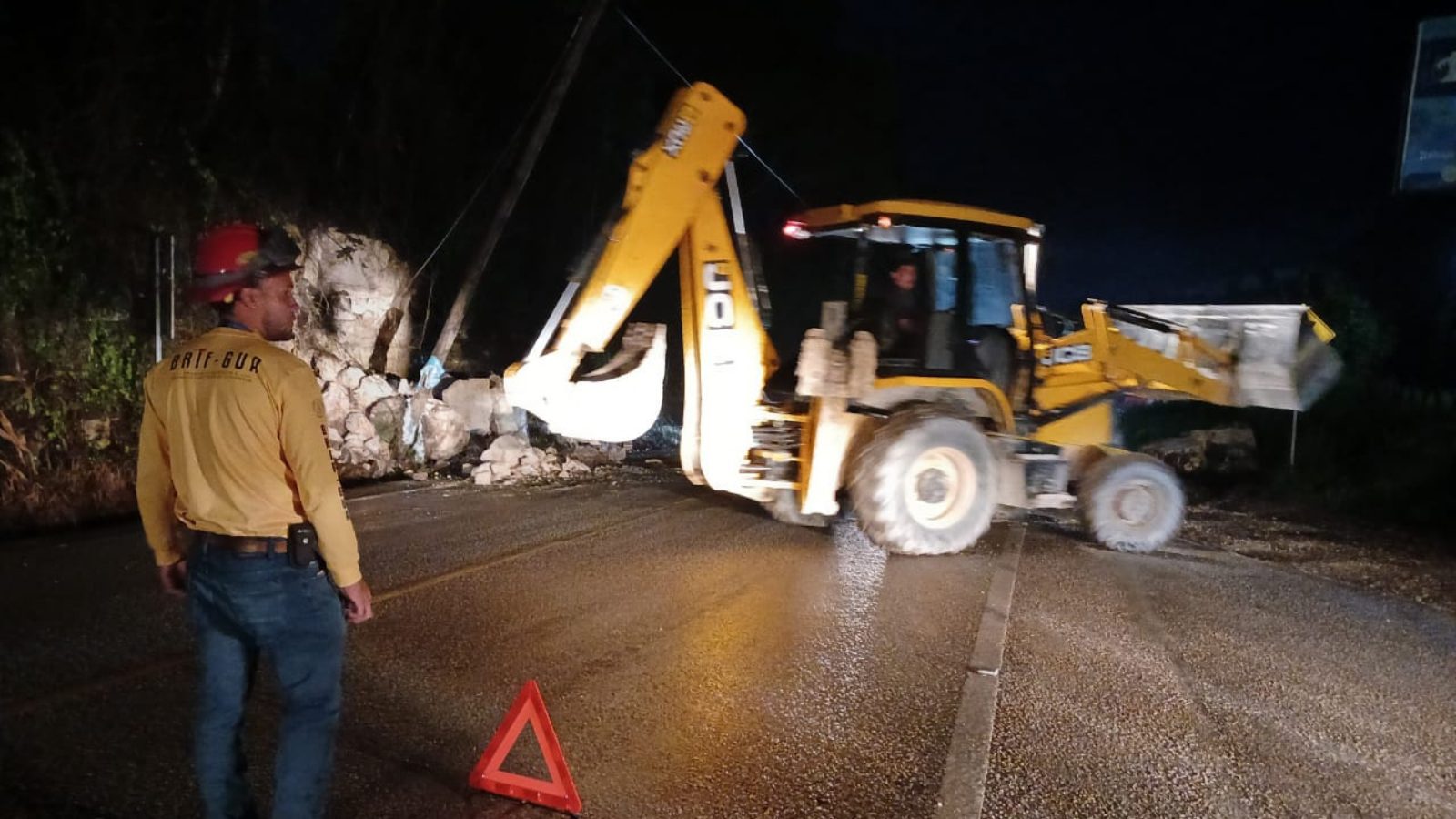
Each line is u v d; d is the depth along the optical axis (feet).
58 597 22.36
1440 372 62.08
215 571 10.57
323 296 45.70
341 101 52.08
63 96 38.29
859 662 19.71
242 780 11.36
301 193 46.96
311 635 10.83
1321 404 49.06
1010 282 31.32
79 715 15.96
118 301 37.52
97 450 35.19
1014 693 18.45
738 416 29.37
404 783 14.14
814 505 28.96
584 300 27.45
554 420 27.91
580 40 46.34
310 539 10.73
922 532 28.17
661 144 27.71
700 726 16.44
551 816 13.35
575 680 18.29
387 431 42.42
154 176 40.04
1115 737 16.71
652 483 40.60
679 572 26.13
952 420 28.53
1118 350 32.27
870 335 28.48
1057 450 31.09
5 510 29.81
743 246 30.27
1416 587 27.86
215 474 10.45
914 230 29.96
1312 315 33.47
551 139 63.26
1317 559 31.35
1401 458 42.68
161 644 19.34
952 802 14.26
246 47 46.37
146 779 13.93
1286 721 17.70
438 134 56.39
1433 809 14.65
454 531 30.55
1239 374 33.76
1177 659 20.72
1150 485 31.24
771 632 21.42
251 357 10.47
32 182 35.12
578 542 29.32
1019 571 27.76
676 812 13.66
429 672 18.47
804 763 15.25
